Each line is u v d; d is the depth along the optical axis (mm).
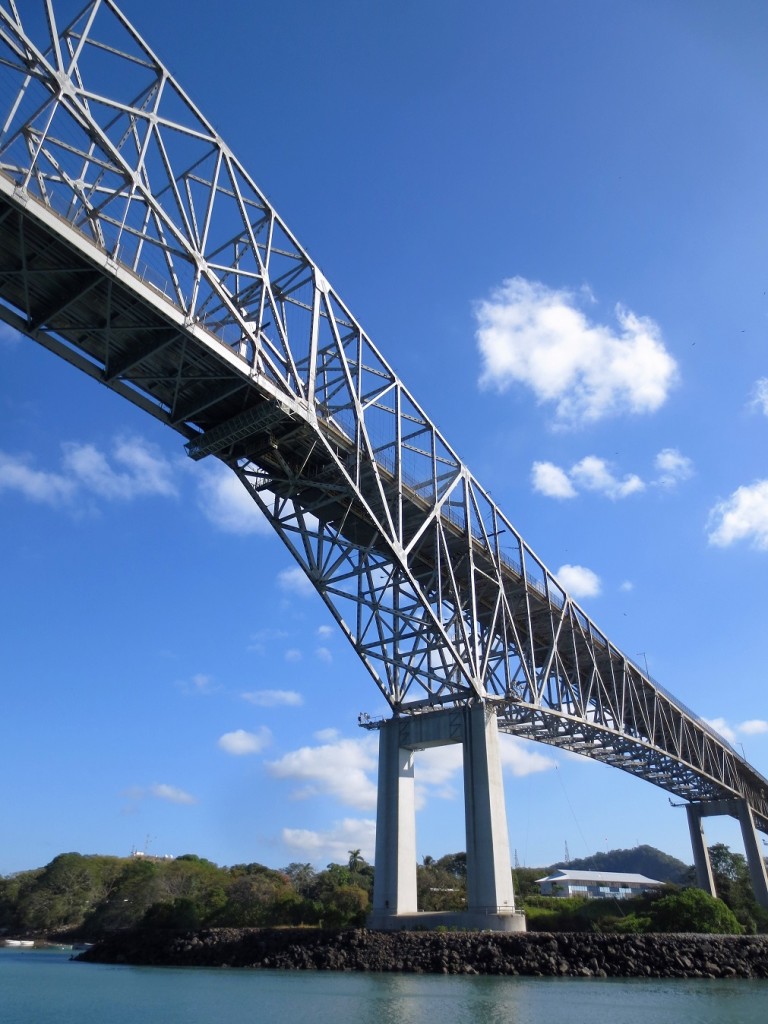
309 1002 30672
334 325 43844
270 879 103375
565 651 75125
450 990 34844
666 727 89938
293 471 45469
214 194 35125
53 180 28266
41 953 74562
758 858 97000
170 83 33469
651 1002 31703
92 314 33906
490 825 47938
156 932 58625
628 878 124375
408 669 52906
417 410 52469
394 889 50219
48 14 27828
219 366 36312
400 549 46156
